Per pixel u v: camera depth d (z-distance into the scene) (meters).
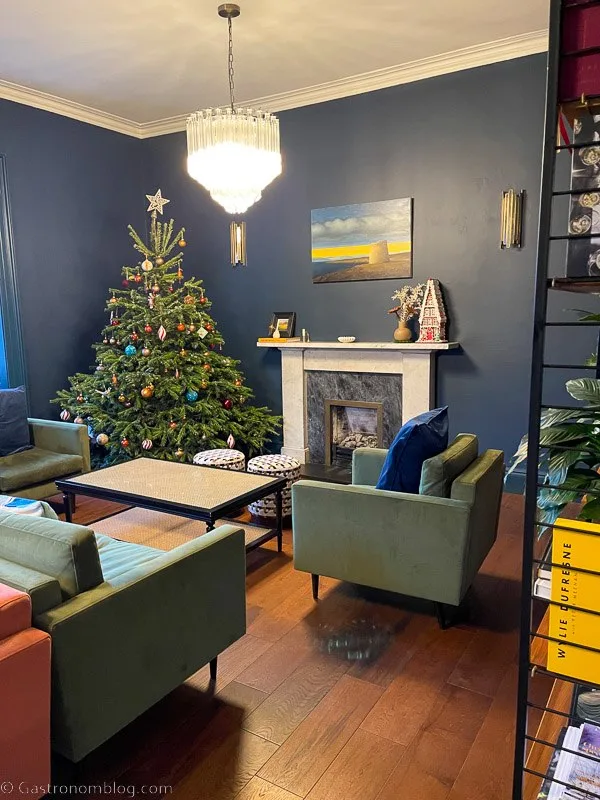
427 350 4.32
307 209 4.91
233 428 4.73
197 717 2.03
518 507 4.02
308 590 2.94
